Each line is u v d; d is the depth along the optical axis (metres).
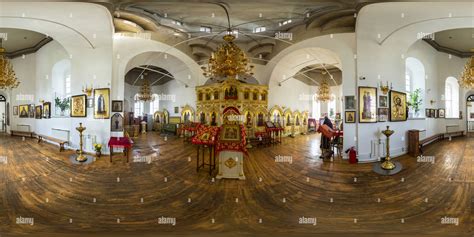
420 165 7.25
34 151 9.53
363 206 4.26
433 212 4.01
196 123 13.28
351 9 7.62
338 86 18.95
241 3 7.53
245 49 12.88
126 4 7.48
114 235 3.24
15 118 15.20
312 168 7.01
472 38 11.68
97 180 5.79
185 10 8.45
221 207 4.22
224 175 5.98
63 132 10.72
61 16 7.01
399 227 3.49
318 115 19.44
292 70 13.88
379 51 8.29
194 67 12.82
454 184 5.48
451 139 12.84
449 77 13.74
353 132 8.12
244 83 12.88
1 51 9.67
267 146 11.23
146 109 20.75
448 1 5.77
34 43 12.95
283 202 4.45
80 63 9.40
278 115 14.38
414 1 5.84
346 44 8.66
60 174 6.30
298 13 8.78
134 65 11.39
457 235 3.26
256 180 5.83
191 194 4.86
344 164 7.50
